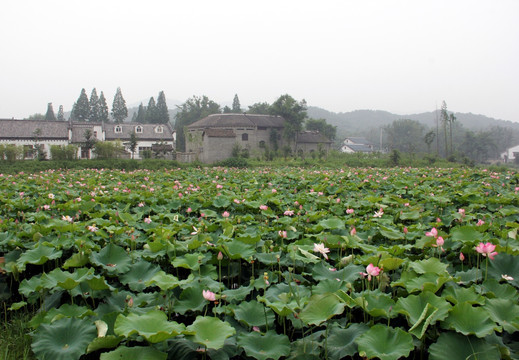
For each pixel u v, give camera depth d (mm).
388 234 6844
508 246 5656
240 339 3838
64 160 35000
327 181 16359
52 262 6168
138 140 62000
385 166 42781
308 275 5734
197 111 102125
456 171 25453
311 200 11594
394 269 5203
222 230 7758
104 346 3689
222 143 53719
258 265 6094
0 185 15070
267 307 4426
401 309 3861
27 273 6047
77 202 10305
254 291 5180
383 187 15086
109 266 5391
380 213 7852
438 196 11719
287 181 17781
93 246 6078
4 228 7379
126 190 12969
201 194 12609
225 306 4422
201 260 5328
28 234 6875
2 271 5660
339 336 3912
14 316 5285
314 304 3855
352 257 5742
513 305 3982
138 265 5527
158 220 8977
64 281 4551
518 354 3684
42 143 52188
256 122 64562
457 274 5152
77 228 6926
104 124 62406
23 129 52500
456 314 3656
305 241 6266
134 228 7418
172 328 3551
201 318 3809
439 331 3812
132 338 3730
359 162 43844
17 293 5836
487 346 3402
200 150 56281
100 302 4871
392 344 3500
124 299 4750
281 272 5688
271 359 3709
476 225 7285
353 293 4426
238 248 5719
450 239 6250
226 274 5820
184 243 6277
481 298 4043
